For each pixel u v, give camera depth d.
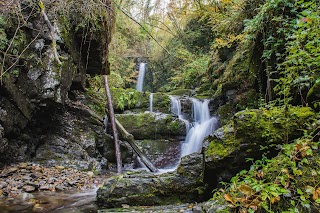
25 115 5.38
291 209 1.99
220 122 7.59
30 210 3.52
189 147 8.16
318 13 2.92
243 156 3.04
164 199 3.54
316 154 2.31
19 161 5.47
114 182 3.81
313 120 2.76
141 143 8.20
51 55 5.48
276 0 4.14
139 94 9.96
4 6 4.85
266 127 2.90
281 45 4.36
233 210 2.21
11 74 5.02
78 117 7.37
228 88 7.63
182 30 13.19
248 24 5.12
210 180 3.43
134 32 12.73
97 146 7.17
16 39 5.08
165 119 8.65
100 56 7.02
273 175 2.33
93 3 5.17
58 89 5.61
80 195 4.29
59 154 6.17
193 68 12.38
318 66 2.90
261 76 5.86
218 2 7.93
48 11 5.38
